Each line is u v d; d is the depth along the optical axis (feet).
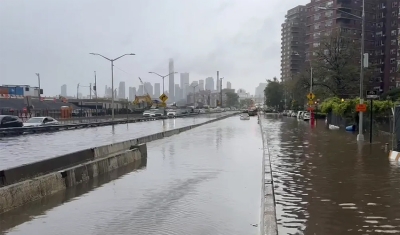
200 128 140.36
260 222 23.85
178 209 27.61
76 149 68.69
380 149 59.82
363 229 21.36
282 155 53.57
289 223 22.56
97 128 141.18
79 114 213.87
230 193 32.86
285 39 554.87
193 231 22.56
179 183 37.29
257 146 74.28
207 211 27.09
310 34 361.10
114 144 62.85
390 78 320.29
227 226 23.59
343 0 324.80
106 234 22.02
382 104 93.40
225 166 48.14
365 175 37.58
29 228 23.22
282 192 30.53
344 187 32.19
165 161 53.06
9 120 110.73
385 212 24.71
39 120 123.44
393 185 32.83
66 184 35.29
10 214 26.32
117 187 35.47
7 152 63.82
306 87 201.67
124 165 48.98
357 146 64.69
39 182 31.50
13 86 267.18
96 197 31.42
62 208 27.96
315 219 23.30
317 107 215.10
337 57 179.83
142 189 34.53
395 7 317.63
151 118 215.72
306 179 35.78
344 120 117.29
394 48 317.42
